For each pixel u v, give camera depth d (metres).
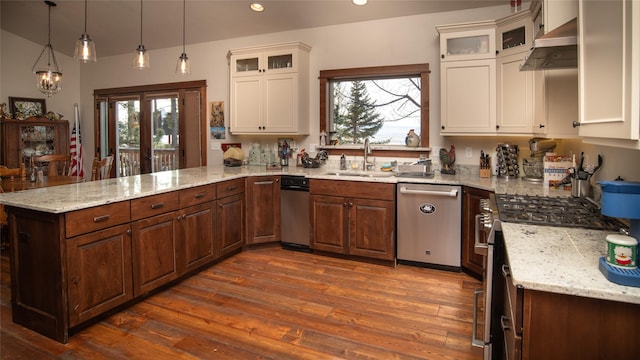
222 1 4.25
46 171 5.77
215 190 3.64
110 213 2.58
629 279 1.10
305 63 4.56
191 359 2.19
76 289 2.38
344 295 3.04
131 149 6.08
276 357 2.21
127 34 5.29
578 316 1.14
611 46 1.26
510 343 1.42
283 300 2.95
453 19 3.99
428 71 4.09
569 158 3.01
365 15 4.22
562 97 2.78
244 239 4.14
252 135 5.10
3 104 5.64
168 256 3.08
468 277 3.40
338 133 4.68
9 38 5.72
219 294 3.06
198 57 5.39
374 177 3.72
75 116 6.21
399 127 4.39
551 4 2.41
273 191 4.22
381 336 2.43
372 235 3.73
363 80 4.52
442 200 3.50
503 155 3.67
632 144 1.12
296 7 4.21
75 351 2.27
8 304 2.87
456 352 2.25
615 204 1.22
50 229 2.32
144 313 2.74
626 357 1.11
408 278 3.38
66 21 5.16
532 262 1.32
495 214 2.04
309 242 4.09
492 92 3.54
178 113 5.59
